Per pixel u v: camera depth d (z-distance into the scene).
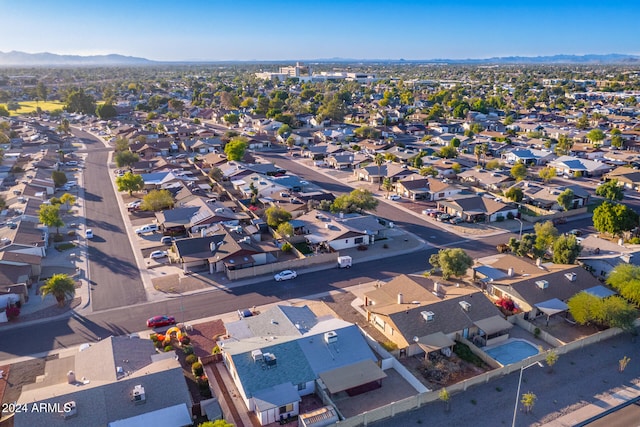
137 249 80.44
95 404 39.19
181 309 61.16
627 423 41.59
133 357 46.53
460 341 54.19
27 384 46.69
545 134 188.12
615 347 52.91
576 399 44.53
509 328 54.75
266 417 41.41
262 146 176.75
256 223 89.12
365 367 46.97
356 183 125.75
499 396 44.94
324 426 40.09
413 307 55.88
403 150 153.88
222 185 119.50
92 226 91.56
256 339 50.53
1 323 57.69
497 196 111.75
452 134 184.62
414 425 41.12
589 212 101.56
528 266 68.31
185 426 39.16
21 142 169.38
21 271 68.06
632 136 175.00
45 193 109.62
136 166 135.75
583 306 56.12
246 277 70.31
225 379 47.59
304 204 97.31
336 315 59.59
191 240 74.88
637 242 80.06
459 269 67.38
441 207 101.06
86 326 57.09
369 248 81.81
